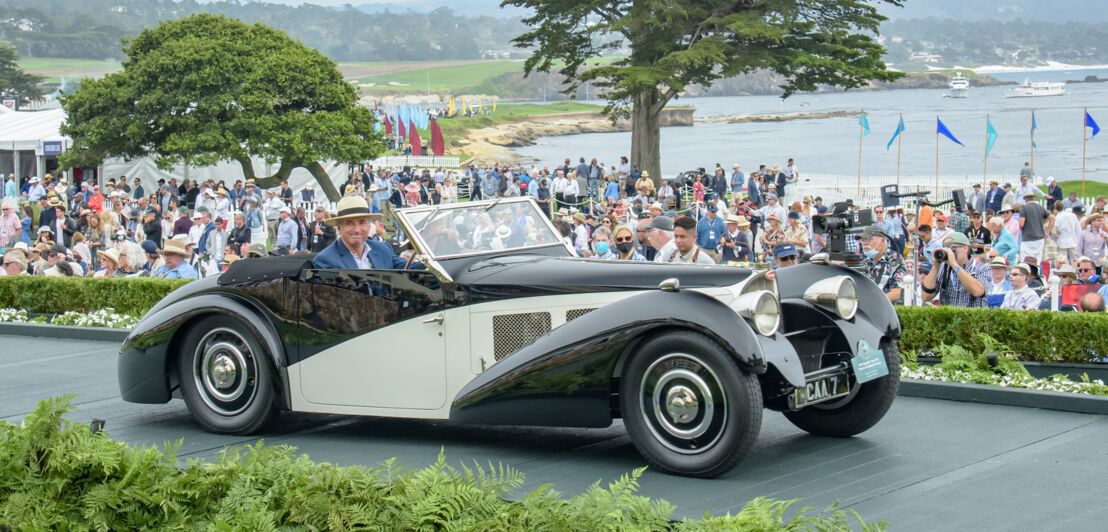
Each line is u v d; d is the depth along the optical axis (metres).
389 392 6.46
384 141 41.22
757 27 44.25
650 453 5.57
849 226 6.68
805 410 6.53
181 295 7.09
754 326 5.47
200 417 6.91
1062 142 100.81
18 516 4.83
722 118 183.50
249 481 4.70
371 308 6.48
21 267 15.34
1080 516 4.72
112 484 4.84
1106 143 98.31
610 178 35.00
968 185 38.50
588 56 50.00
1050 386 7.45
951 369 8.05
